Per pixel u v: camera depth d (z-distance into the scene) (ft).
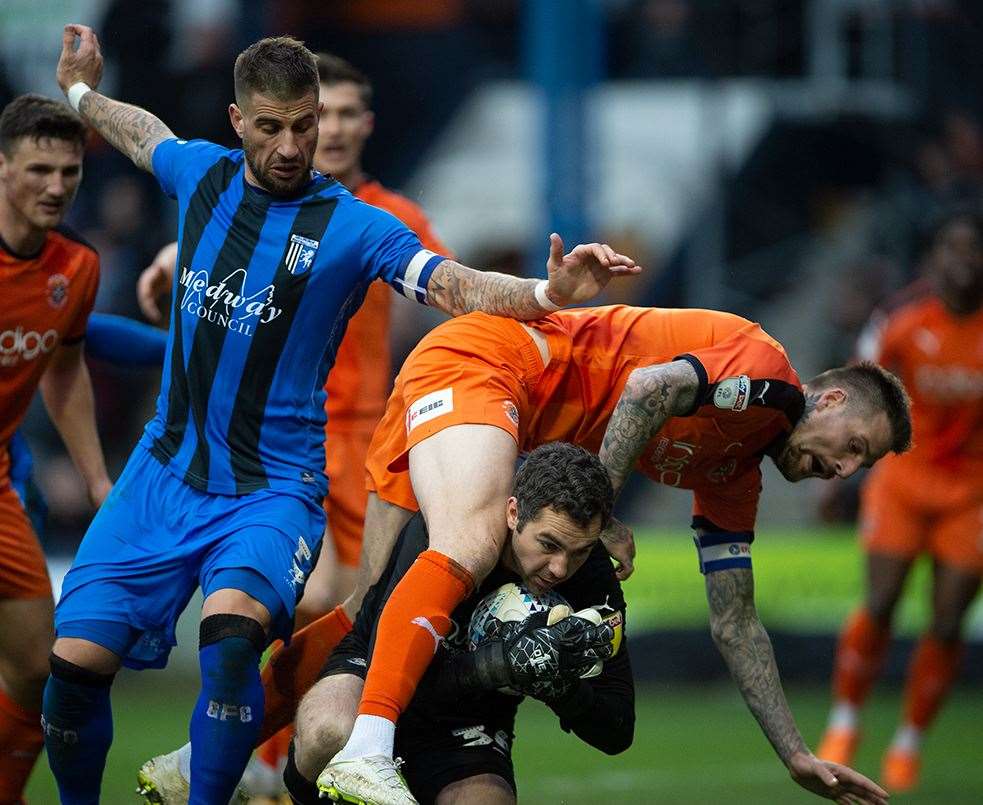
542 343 62.18
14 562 67.62
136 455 59.77
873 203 173.78
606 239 189.06
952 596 100.37
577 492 51.98
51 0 161.38
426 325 164.55
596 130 155.74
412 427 59.41
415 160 213.25
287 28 202.28
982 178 166.61
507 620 54.29
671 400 58.39
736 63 178.50
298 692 63.31
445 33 214.28
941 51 176.96
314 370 59.00
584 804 85.10
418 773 54.54
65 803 60.18
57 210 65.72
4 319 66.90
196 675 143.84
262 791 73.41
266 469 58.23
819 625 143.02
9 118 64.95
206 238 58.75
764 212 177.68
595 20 151.94
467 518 55.67
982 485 101.86
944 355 102.83
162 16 163.12
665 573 144.97
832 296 163.43
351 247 58.08
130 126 63.36
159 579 57.62
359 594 63.46
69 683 56.59
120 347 76.07
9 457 71.26
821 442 60.49
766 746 110.01
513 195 205.16
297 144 57.00
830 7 175.83
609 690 55.72
